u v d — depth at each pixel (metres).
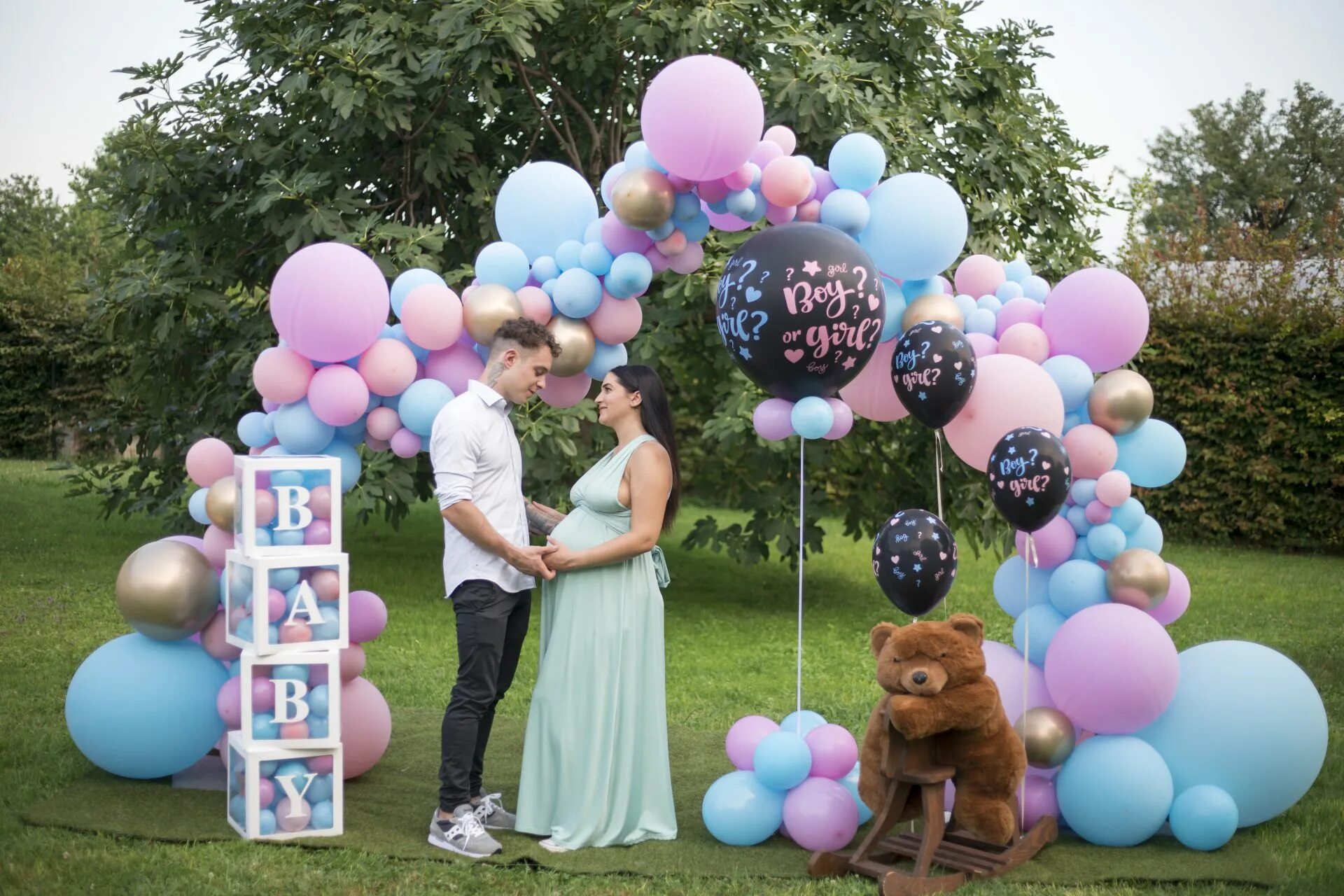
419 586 9.55
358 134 7.75
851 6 8.88
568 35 8.81
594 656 4.04
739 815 3.97
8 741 4.88
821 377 3.90
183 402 9.02
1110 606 4.14
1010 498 3.90
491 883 3.60
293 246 7.45
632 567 4.11
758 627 8.49
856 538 9.66
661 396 4.20
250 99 8.23
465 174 8.41
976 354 4.29
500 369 4.00
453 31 7.49
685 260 4.33
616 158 9.34
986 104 9.14
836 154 4.14
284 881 3.53
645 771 4.09
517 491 4.10
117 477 9.48
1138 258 14.48
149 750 4.28
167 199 8.21
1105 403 4.24
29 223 34.78
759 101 3.92
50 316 17.31
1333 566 11.60
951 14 9.05
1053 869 3.84
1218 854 4.00
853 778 4.19
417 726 5.51
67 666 6.25
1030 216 9.27
